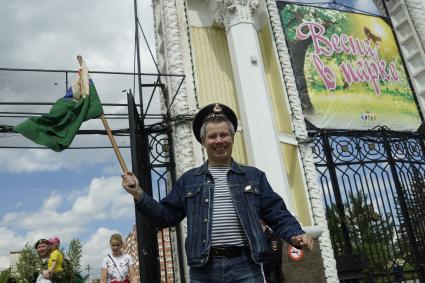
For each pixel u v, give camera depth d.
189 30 8.42
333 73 9.63
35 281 6.64
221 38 8.86
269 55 8.85
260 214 2.58
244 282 2.31
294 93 8.38
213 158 2.62
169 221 2.57
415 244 8.51
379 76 10.24
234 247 2.36
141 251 5.66
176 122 7.56
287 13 9.73
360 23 10.63
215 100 8.22
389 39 10.93
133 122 6.08
